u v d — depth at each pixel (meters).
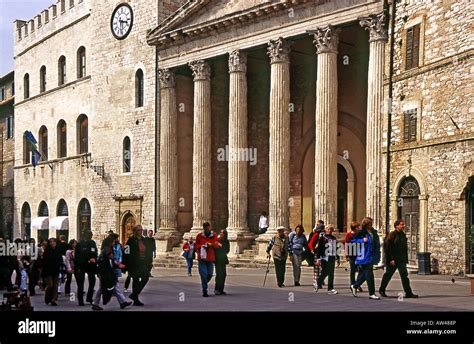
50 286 17.72
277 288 20.44
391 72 25.69
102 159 40.78
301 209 35.00
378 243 16.80
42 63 49.12
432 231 23.17
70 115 44.94
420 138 23.88
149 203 36.78
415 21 24.44
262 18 30.72
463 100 21.75
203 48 33.81
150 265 16.89
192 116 36.91
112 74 40.22
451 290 18.30
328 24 27.83
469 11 21.61
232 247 31.64
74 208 43.88
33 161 44.88
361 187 32.00
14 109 53.50
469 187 21.64
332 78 27.91
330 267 18.45
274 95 30.02
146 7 37.72
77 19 44.28
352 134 32.47
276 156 29.81
